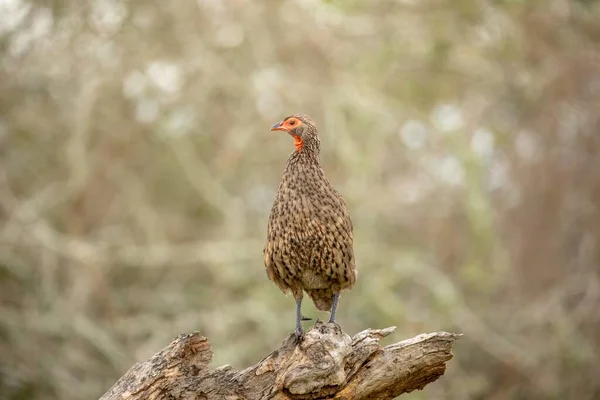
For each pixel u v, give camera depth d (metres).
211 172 19.50
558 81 19.89
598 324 18.45
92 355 17.62
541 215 19.80
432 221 19.91
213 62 18.89
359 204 17.88
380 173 19.58
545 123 19.98
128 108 19.14
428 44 19.52
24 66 17.62
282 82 18.94
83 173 17.20
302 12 19.69
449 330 17.44
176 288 18.67
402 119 19.14
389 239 19.64
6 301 17.36
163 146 19.55
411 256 17.56
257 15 19.39
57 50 18.06
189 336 6.25
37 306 16.91
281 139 19.36
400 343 6.77
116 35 18.72
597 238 19.09
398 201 19.69
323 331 6.49
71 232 18.39
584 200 19.48
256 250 17.25
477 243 18.62
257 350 17.11
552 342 17.72
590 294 18.44
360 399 6.67
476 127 20.69
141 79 18.91
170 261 17.86
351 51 19.97
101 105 18.70
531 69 20.12
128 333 17.25
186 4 19.16
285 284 7.60
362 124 18.91
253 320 17.28
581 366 17.61
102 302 17.92
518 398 18.27
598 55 19.66
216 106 19.91
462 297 18.20
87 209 18.86
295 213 7.18
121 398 6.11
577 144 19.83
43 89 18.17
